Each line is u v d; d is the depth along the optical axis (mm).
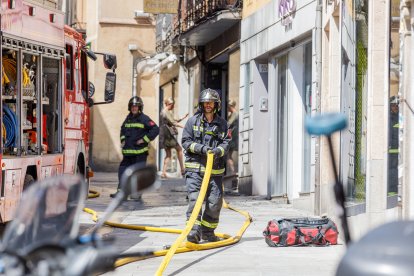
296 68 19219
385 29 11523
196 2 25922
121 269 10195
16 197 11695
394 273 3348
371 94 11711
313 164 16875
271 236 12102
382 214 11367
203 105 12188
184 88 32094
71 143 15188
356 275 3441
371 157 11648
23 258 3691
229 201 20016
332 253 11508
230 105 24203
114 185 26500
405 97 9977
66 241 3793
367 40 12078
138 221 15547
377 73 11719
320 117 3980
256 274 9875
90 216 16281
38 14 12766
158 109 37406
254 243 12539
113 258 3951
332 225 12242
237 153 23922
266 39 20516
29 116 12523
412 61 9961
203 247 11852
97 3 37562
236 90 23875
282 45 19391
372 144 11633
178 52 32219
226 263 10664
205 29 24703
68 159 14953
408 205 9906
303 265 10508
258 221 15500
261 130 21641
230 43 24359
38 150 12648
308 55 18516
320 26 16406
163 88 36906
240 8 22906
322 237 12148
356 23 13094
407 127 9945
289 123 19625
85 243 3889
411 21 9945
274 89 20891
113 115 37469
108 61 16828
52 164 13297
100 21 37469
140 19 37656
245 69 22609
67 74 15078
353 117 13383
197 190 12227
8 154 11664
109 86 16828
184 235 10594
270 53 20781
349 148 13805
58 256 3672
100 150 37312
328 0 15805
